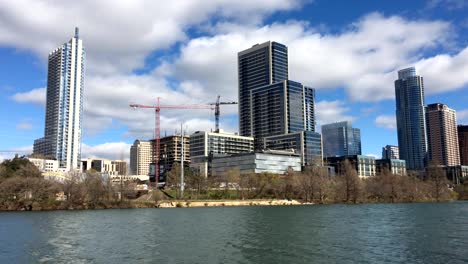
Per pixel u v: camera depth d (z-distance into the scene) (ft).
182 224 415.23
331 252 240.32
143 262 219.41
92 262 221.66
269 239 295.89
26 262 224.12
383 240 283.79
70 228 384.47
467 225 374.02
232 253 241.14
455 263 207.82
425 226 368.27
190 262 217.77
